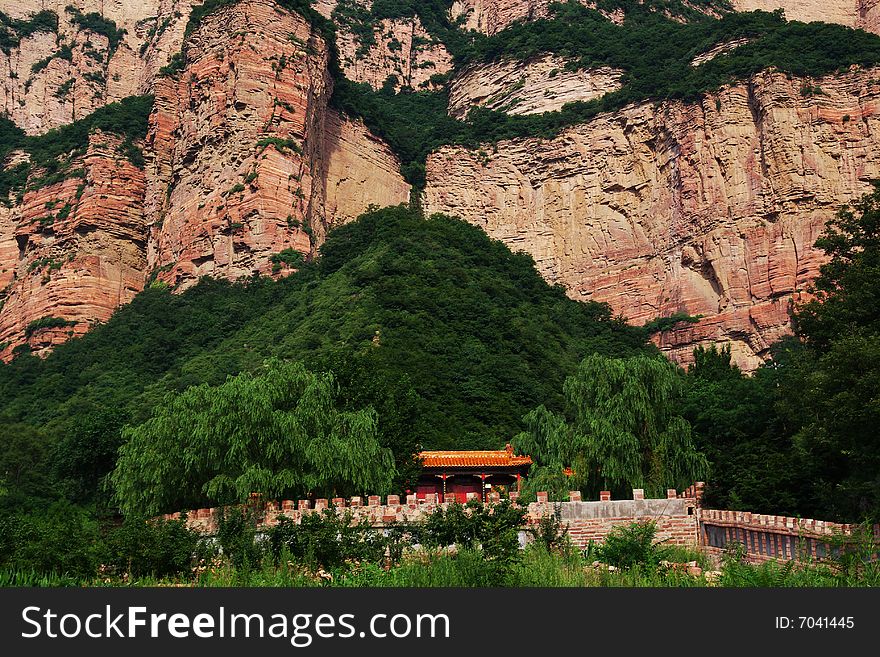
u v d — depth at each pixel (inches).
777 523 1389.0
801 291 3959.2
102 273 4424.2
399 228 4074.8
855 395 1429.6
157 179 4712.1
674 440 1891.0
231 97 4522.6
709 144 4389.8
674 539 1540.4
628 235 4598.9
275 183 4311.0
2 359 4200.3
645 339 4165.8
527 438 2101.4
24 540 1334.9
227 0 4776.1
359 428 1791.3
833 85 4355.3
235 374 3157.0
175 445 1740.9
